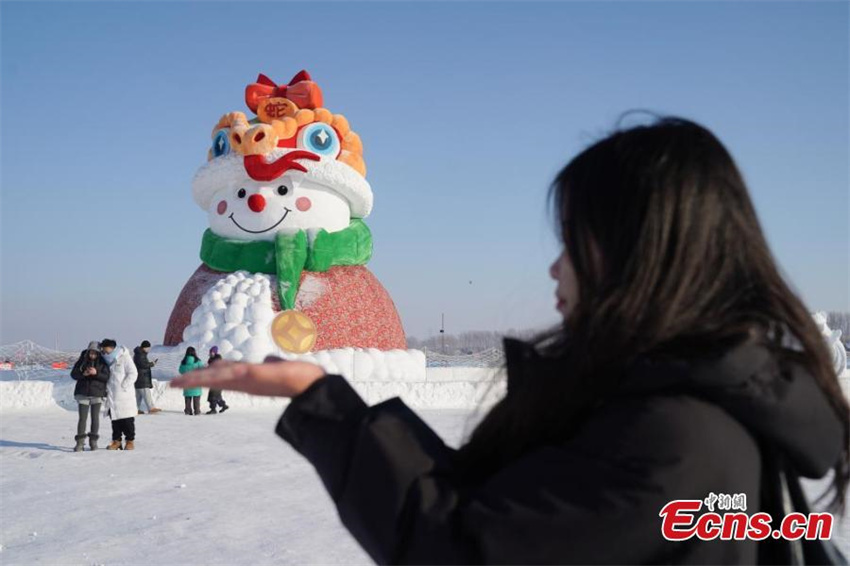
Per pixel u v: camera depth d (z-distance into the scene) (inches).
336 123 856.9
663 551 45.0
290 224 829.2
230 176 834.2
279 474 349.1
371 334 851.4
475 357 1013.8
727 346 47.3
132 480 333.7
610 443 46.0
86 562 203.6
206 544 222.5
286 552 213.5
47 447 448.8
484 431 55.8
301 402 50.2
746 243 51.9
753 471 46.9
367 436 48.2
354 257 862.5
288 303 800.9
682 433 44.6
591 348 49.6
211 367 51.4
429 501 46.5
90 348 438.3
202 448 442.0
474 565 45.2
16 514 265.1
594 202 52.9
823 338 53.4
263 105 842.2
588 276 52.8
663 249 49.8
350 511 48.1
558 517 44.4
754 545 48.5
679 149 52.0
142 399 681.0
